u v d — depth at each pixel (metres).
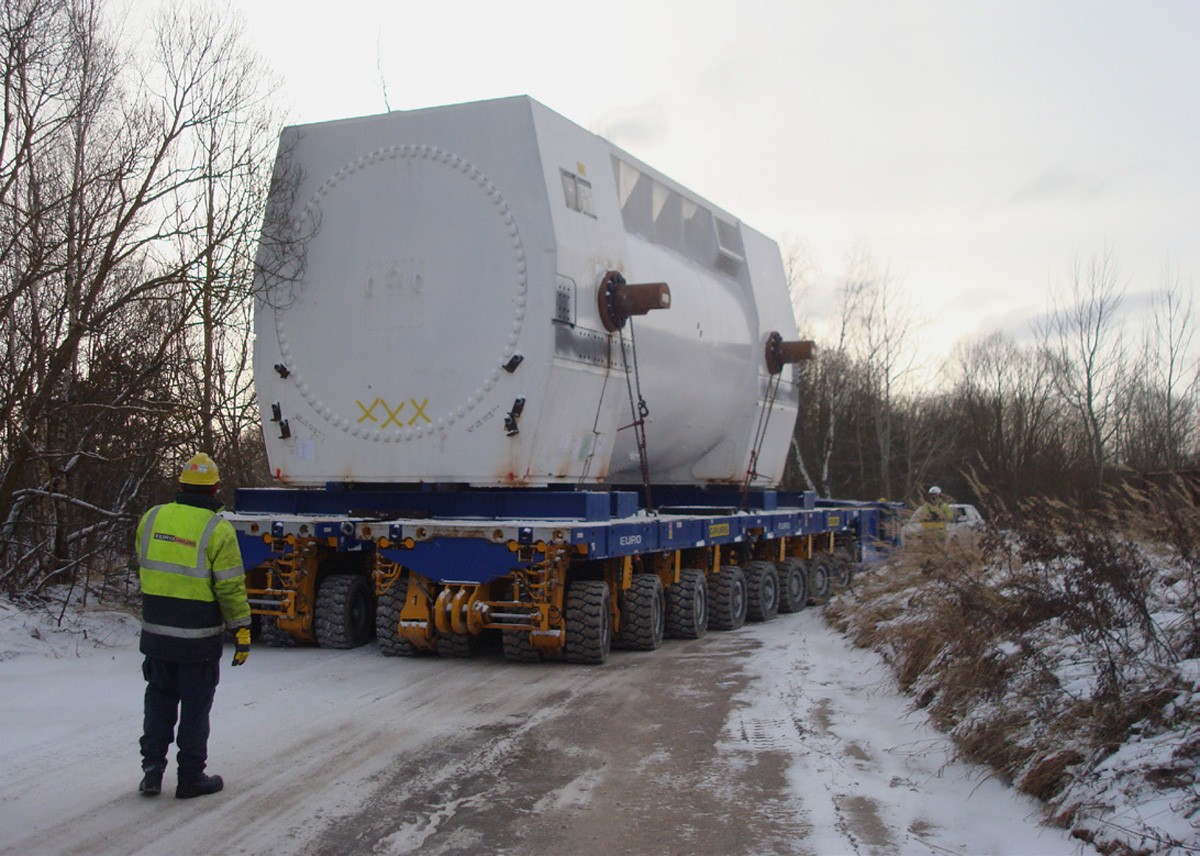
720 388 15.25
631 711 8.32
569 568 10.88
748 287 16.66
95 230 12.33
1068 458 24.38
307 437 11.03
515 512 10.41
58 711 7.91
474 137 10.51
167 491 14.24
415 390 10.60
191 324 12.94
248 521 10.81
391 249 10.73
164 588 6.07
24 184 12.36
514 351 10.25
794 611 17.02
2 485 11.16
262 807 5.87
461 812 5.84
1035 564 8.32
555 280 10.19
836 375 44.34
